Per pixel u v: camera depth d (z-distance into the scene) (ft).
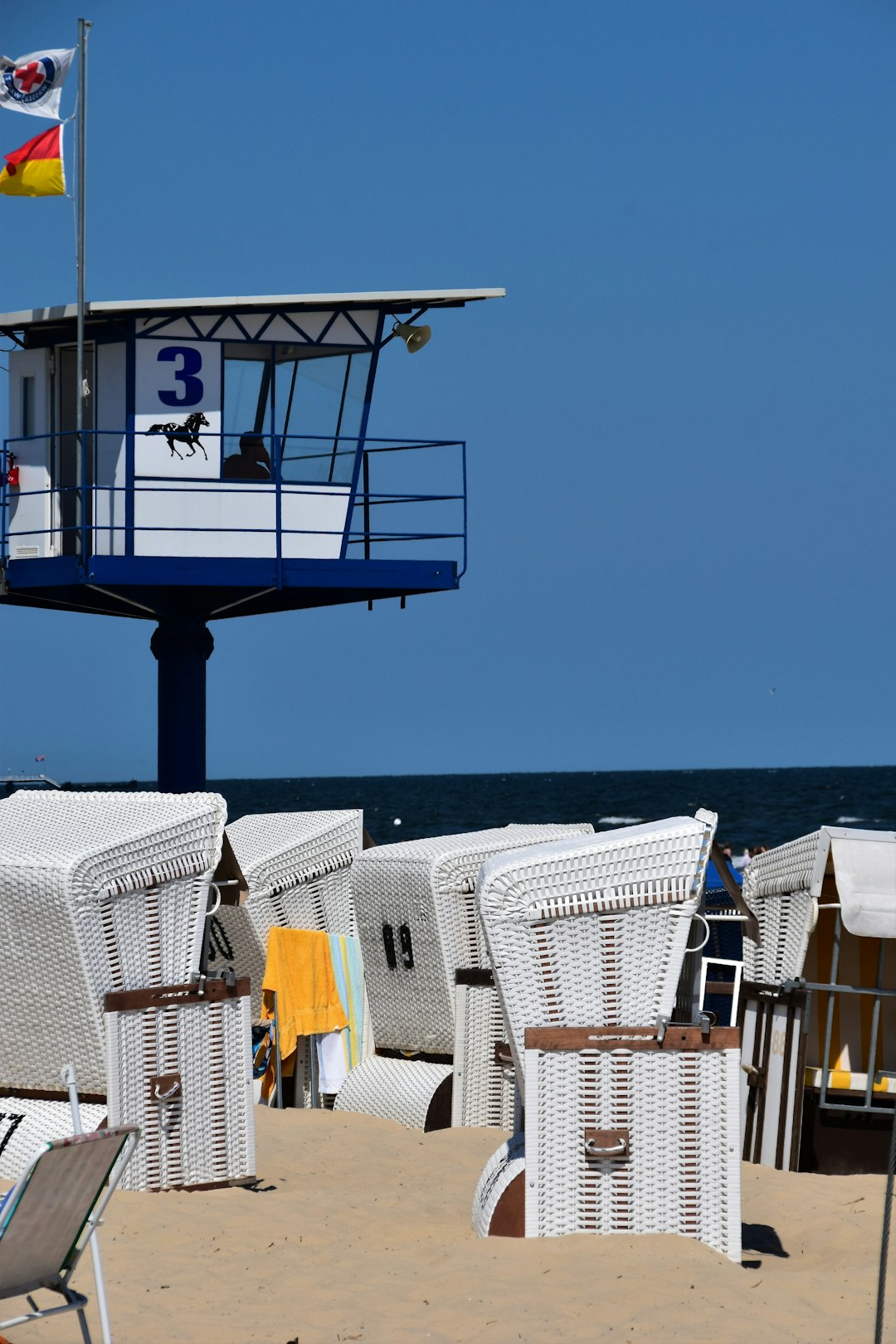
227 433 269.64
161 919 115.34
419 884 152.05
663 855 96.68
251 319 269.85
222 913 164.96
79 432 258.98
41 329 277.23
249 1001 118.32
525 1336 80.38
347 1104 156.35
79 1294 74.74
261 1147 135.54
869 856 120.37
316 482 274.98
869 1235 106.11
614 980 96.73
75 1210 72.69
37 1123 114.01
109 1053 111.45
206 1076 115.85
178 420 268.00
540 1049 95.55
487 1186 102.78
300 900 166.40
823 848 121.60
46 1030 115.24
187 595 287.69
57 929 112.16
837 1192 118.11
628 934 96.84
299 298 264.31
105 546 272.10
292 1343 80.28
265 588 273.13
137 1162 112.98
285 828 171.73
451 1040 152.35
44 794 132.57
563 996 96.53
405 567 279.69
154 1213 107.65
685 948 98.53
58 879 111.14
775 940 131.54
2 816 128.57
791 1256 102.47
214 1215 107.86
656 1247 93.09
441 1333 81.30
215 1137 116.26
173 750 296.30
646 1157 95.66
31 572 275.39
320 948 157.99
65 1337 81.71
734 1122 95.81
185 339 267.39
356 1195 117.29
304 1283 91.56
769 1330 81.41
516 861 96.32
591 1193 95.71
